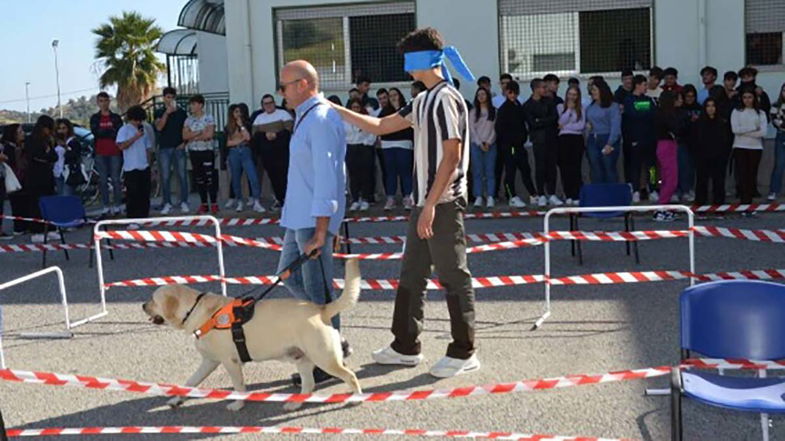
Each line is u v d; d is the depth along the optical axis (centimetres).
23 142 1372
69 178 1438
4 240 1330
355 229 1289
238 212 1438
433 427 536
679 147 1345
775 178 1330
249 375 644
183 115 1467
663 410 551
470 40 1538
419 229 593
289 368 657
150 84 3638
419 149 605
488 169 1355
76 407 595
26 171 1303
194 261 1098
